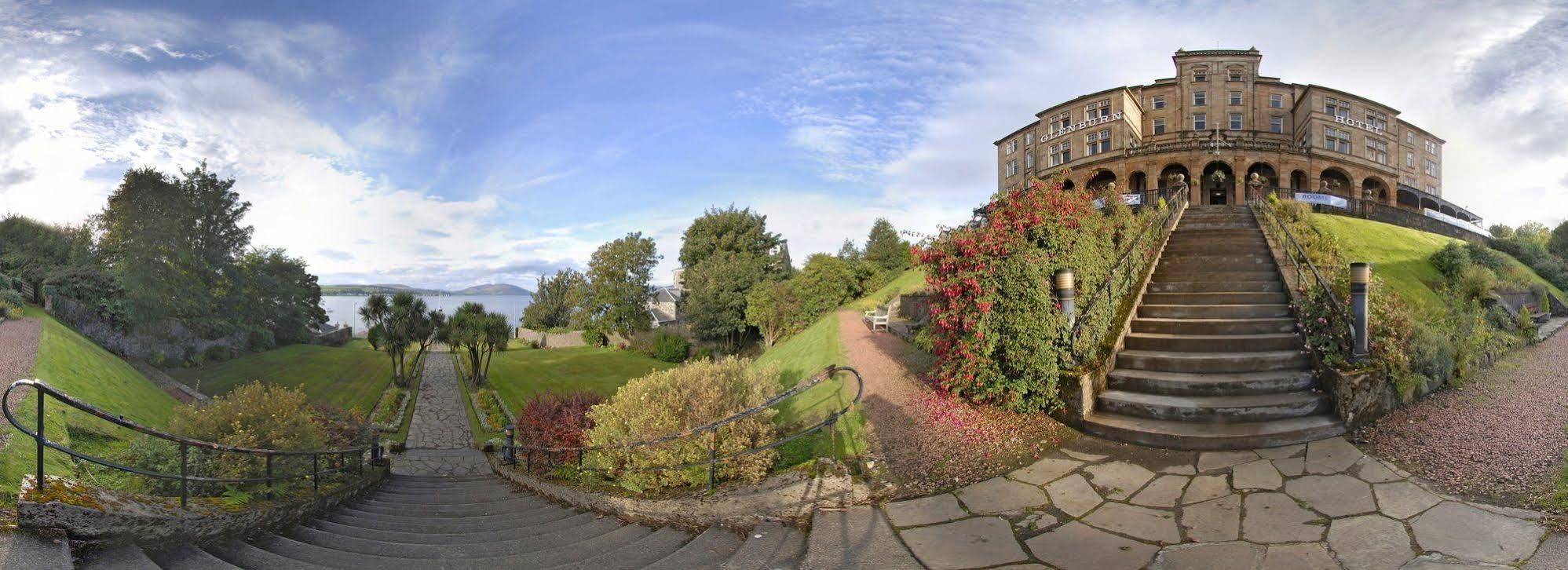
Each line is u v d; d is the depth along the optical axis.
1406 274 15.87
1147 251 12.91
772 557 4.67
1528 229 41.78
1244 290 10.73
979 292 7.83
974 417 7.69
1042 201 8.22
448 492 10.04
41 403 3.95
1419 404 7.03
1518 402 6.93
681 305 45.22
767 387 8.04
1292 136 42.44
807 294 28.69
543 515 7.39
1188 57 43.59
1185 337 8.48
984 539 4.69
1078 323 7.93
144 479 6.39
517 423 13.35
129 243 24.08
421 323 27.14
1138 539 4.48
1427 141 46.47
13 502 4.75
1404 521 4.32
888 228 36.72
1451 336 8.37
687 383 7.65
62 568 3.56
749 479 6.25
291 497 6.91
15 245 24.56
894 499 5.66
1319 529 4.34
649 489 6.73
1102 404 7.36
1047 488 5.61
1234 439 6.14
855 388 10.27
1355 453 5.70
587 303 44.66
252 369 25.38
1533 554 3.69
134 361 21.56
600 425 8.15
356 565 4.79
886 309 20.06
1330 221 20.66
